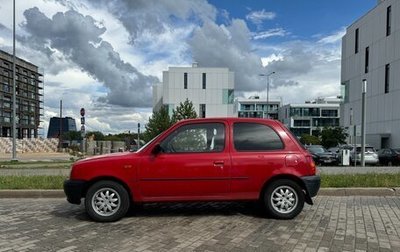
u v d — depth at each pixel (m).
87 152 39.75
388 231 6.62
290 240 6.07
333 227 6.88
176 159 7.36
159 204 8.93
